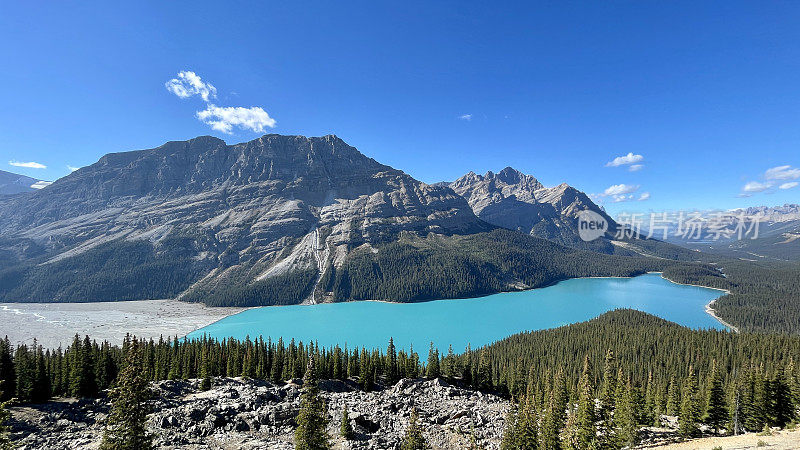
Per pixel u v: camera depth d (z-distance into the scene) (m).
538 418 73.94
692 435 74.56
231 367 110.44
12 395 68.88
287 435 67.06
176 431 63.31
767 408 75.75
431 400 101.38
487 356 132.50
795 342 149.50
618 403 79.31
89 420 65.44
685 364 140.50
